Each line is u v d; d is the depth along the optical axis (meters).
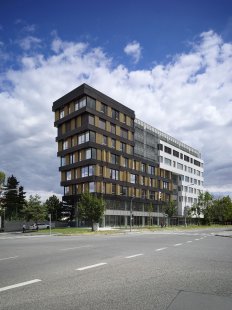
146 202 85.50
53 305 6.23
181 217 104.12
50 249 18.62
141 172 85.06
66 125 77.19
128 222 78.44
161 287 7.86
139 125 88.12
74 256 14.52
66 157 76.88
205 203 97.00
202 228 72.19
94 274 9.59
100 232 48.09
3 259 13.65
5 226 69.62
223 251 17.30
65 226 73.12
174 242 24.58
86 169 71.56
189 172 113.50
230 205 112.56
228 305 6.36
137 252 16.36
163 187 95.75
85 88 70.31
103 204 53.72
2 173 93.06
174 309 6.05
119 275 9.43
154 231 53.94
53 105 79.81
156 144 94.81
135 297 6.88
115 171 76.19
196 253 16.03
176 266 11.35
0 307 6.10
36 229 62.41
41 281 8.50
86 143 69.88
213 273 9.96
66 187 76.12
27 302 6.44
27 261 12.79
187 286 8.02
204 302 6.55
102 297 6.86
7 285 8.01
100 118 73.81
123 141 79.44
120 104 79.56
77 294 7.10
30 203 61.12
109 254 15.36
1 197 93.31
